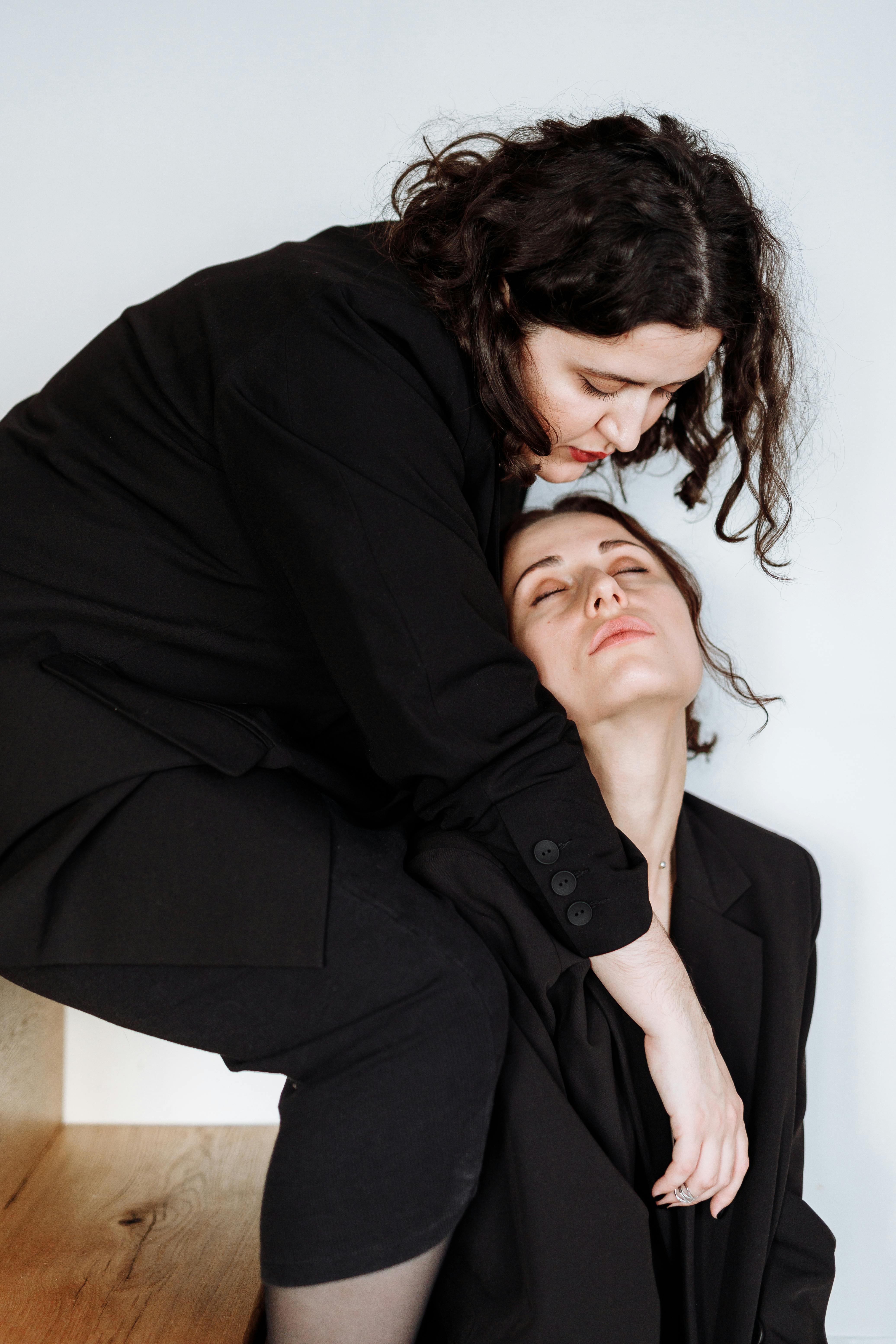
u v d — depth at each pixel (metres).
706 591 1.68
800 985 1.32
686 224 0.89
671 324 0.90
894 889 1.65
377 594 0.95
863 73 1.61
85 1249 1.26
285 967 0.94
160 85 1.63
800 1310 1.20
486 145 1.59
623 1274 1.01
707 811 1.49
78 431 1.06
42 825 0.96
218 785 0.98
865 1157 1.65
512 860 1.02
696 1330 1.12
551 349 0.96
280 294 0.98
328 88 1.62
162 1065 1.67
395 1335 0.91
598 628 1.28
